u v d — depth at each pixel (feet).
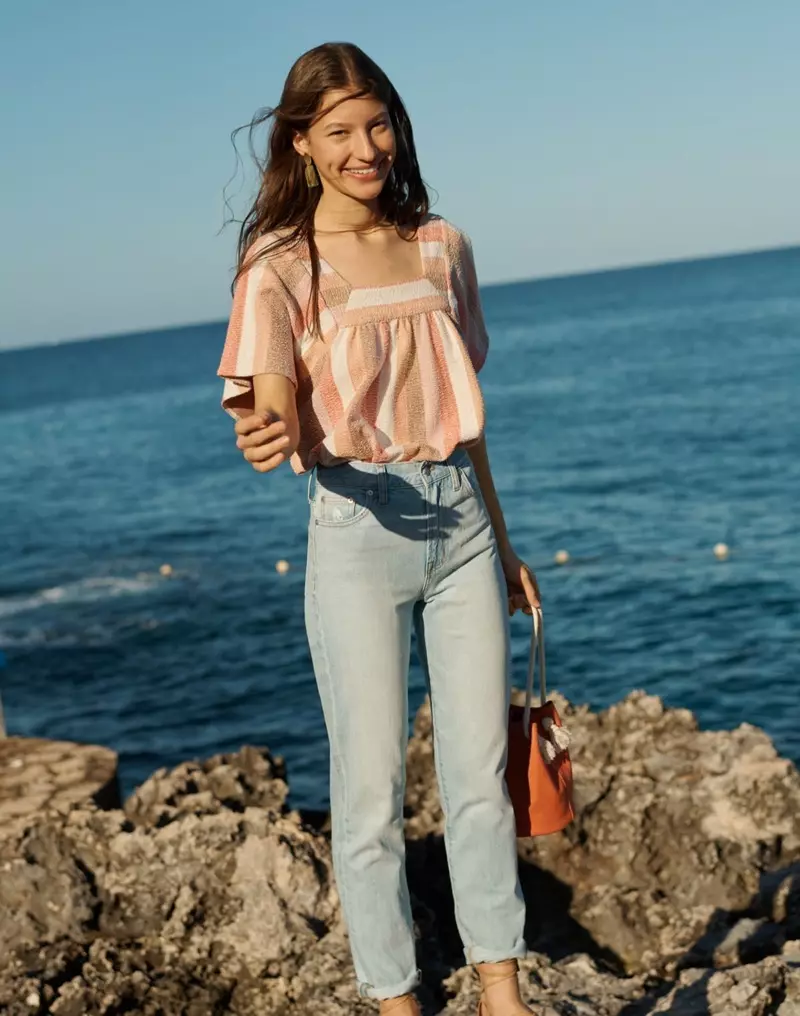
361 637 8.33
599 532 83.25
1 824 16.89
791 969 10.48
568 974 11.74
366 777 8.50
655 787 15.44
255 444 7.27
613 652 52.90
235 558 87.04
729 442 121.70
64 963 12.85
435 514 8.36
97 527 108.68
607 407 168.86
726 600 60.18
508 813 8.71
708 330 314.14
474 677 8.57
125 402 313.94
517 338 398.21
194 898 13.30
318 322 8.20
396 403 8.35
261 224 8.70
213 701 51.49
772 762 15.38
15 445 218.38
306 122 8.32
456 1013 10.97
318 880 13.26
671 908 14.02
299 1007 12.08
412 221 8.74
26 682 57.21
